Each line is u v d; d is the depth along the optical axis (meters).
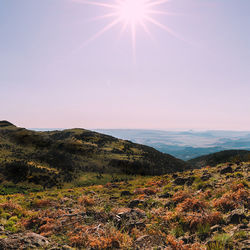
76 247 6.53
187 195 12.01
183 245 6.21
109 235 7.01
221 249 5.45
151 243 6.55
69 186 41.78
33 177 43.69
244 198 9.01
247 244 5.39
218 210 8.84
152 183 22.78
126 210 10.38
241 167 17.20
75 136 102.69
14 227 9.06
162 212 10.12
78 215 9.70
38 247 6.23
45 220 9.62
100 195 17.83
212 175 17.16
